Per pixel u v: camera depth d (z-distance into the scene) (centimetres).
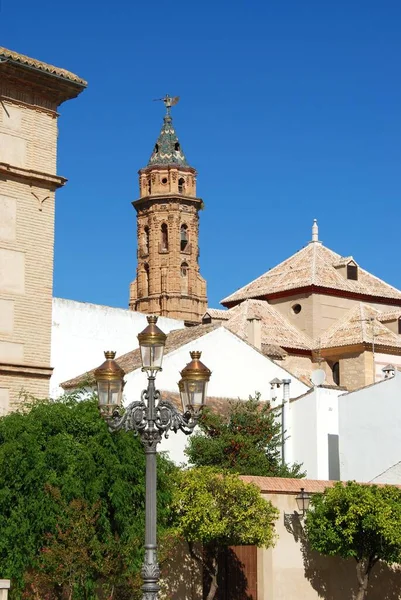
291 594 2681
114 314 5284
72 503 2167
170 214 10156
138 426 1741
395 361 5778
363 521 2572
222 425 3728
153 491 1716
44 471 2238
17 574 2192
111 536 2239
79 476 2259
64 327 5066
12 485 2253
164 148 10406
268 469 3584
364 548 2659
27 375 3172
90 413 2375
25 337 3188
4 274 3166
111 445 2320
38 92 3303
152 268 10119
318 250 6425
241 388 4575
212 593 2486
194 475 2480
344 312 6094
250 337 5494
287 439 4109
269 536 2480
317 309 6000
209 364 4500
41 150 3294
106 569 2150
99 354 5172
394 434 3888
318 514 2655
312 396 4184
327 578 2773
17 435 2305
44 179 3275
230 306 6419
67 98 3375
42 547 2189
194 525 2402
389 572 2927
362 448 3956
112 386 1756
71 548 2120
